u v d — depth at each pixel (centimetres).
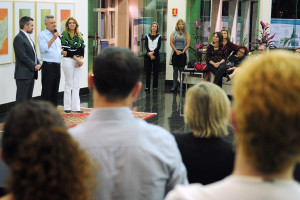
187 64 1241
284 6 1255
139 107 973
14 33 902
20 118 130
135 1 1555
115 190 160
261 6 1262
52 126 126
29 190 107
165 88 1284
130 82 169
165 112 923
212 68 1060
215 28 1292
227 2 1282
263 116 91
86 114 884
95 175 159
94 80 170
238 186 93
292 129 90
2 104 884
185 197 94
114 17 1513
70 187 109
